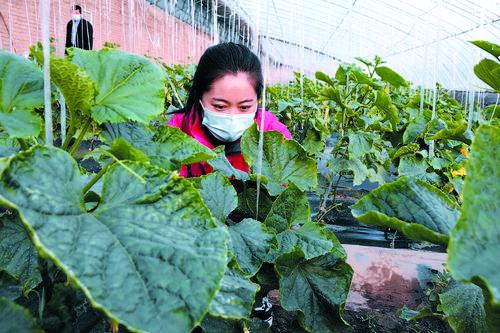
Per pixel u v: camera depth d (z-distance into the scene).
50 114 0.80
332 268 1.24
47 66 0.77
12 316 0.62
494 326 0.77
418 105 4.84
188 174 1.91
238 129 1.86
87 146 4.77
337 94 3.19
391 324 1.97
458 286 1.33
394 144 3.94
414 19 9.27
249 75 1.83
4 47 7.25
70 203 0.67
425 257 2.43
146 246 0.64
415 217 0.89
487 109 2.94
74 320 0.86
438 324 1.99
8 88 0.82
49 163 0.69
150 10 9.83
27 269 1.00
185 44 11.52
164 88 0.97
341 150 3.39
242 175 1.36
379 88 3.22
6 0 7.20
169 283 0.60
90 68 0.93
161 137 0.99
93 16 8.76
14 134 0.71
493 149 0.68
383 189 0.93
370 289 2.18
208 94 1.86
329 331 1.17
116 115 0.87
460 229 0.60
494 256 0.59
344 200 4.44
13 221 1.06
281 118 4.81
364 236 3.59
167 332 0.55
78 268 0.56
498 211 0.63
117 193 0.74
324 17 11.38
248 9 10.14
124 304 0.55
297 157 1.40
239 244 1.09
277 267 1.16
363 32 12.33
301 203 1.29
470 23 8.02
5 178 0.61
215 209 1.14
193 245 0.67
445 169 3.31
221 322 1.03
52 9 7.49
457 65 9.86
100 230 0.65
